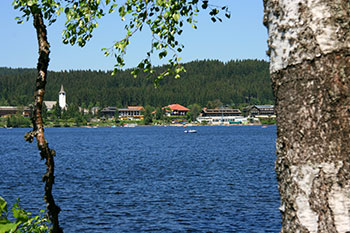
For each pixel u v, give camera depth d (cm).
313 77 269
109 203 2369
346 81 264
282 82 283
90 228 1844
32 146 9188
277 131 290
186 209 2192
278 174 292
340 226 261
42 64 452
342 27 265
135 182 3256
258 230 1766
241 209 2153
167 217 2025
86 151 7281
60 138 12744
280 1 279
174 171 4003
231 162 4866
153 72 555
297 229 276
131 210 2186
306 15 268
